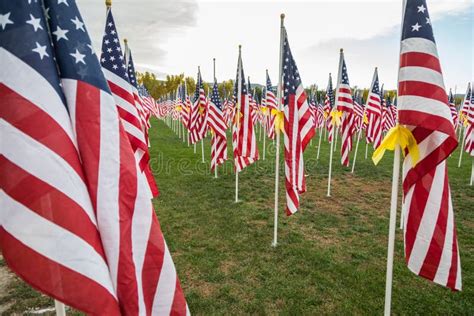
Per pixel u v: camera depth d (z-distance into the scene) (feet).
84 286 6.62
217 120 37.45
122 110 14.74
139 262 7.89
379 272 19.47
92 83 7.36
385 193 37.06
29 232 6.31
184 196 34.53
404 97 10.94
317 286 17.92
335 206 32.22
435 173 11.16
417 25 10.73
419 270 11.48
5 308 15.92
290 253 21.66
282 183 40.47
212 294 17.28
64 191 6.61
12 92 6.46
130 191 7.74
